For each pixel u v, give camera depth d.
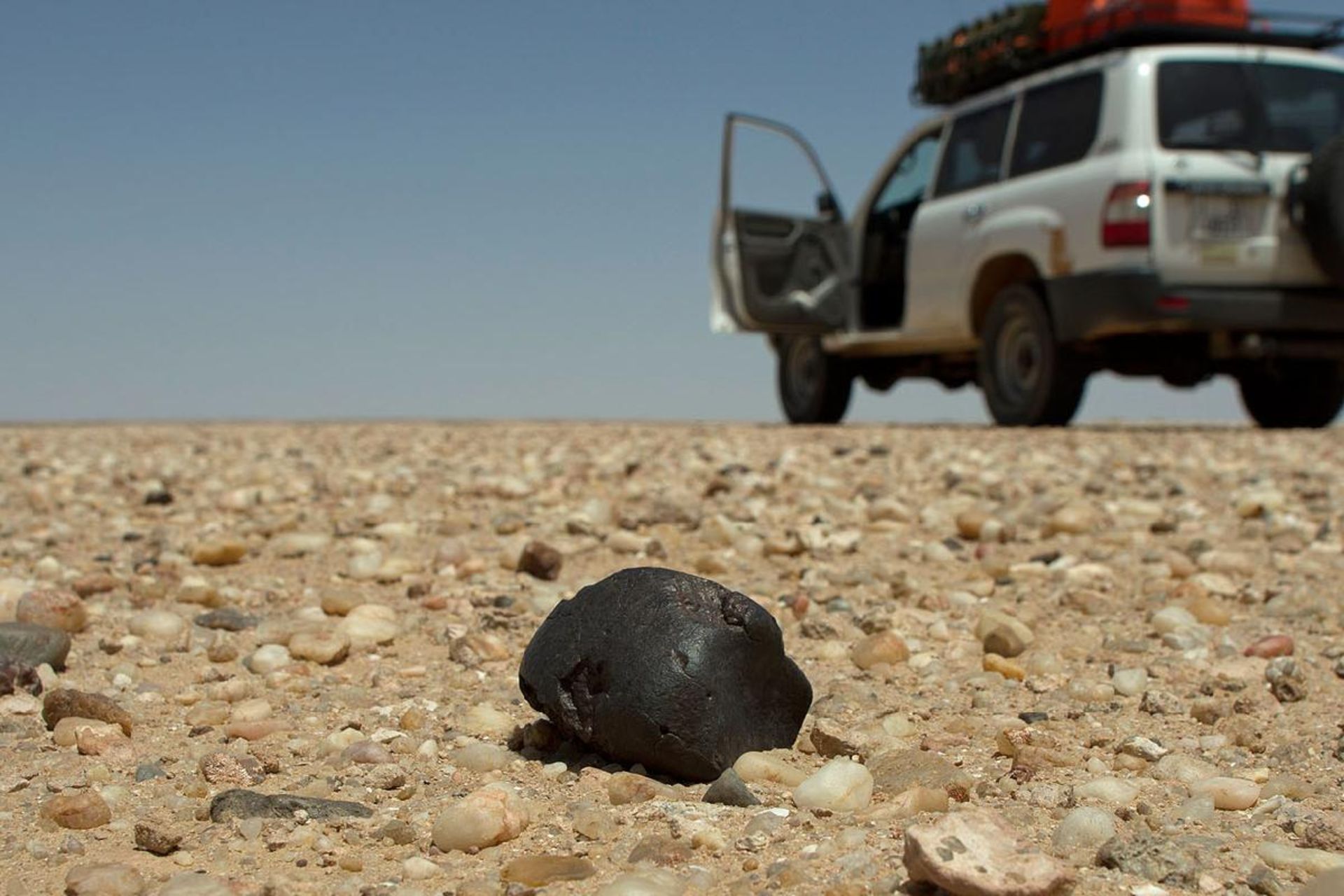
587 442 9.60
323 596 3.45
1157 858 1.66
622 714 2.08
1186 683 2.75
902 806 1.89
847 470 6.77
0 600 3.40
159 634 3.14
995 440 8.06
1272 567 4.02
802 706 2.29
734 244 9.95
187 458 8.70
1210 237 7.65
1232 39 8.37
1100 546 4.40
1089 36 8.65
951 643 3.05
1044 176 8.30
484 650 2.95
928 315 9.39
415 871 1.70
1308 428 9.77
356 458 8.36
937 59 9.73
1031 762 2.16
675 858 1.73
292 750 2.29
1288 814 1.89
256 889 1.63
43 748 2.28
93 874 1.65
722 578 3.89
